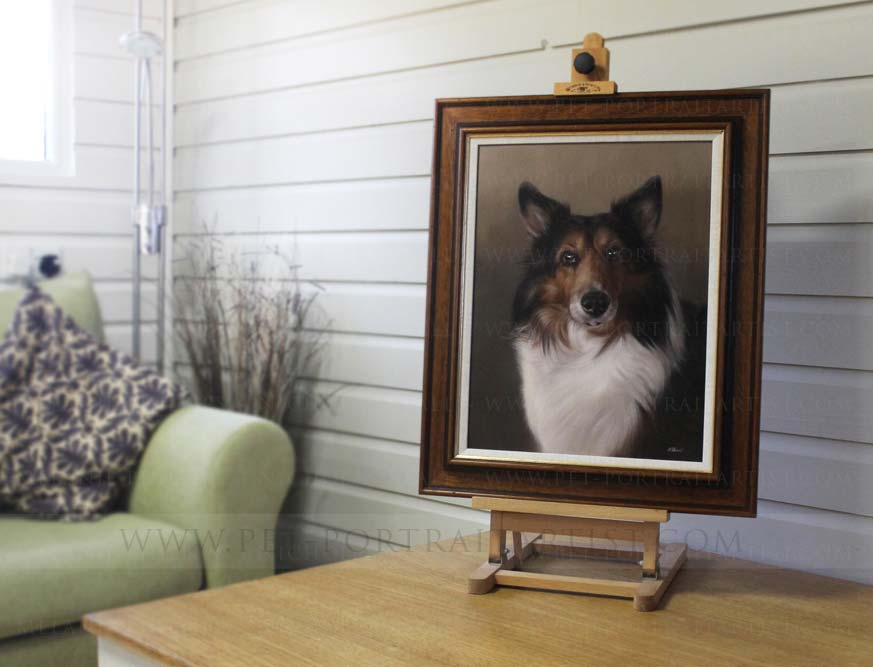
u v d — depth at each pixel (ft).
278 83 8.23
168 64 9.31
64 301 7.84
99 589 6.04
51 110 8.88
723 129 4.45
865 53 4.99
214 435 6.72
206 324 8.49
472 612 4.25
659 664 3.68
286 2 8.13
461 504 6.87
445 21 6.87
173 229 9.39
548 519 4.64
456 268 4.75
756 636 4.01
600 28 5.96
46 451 6.95
